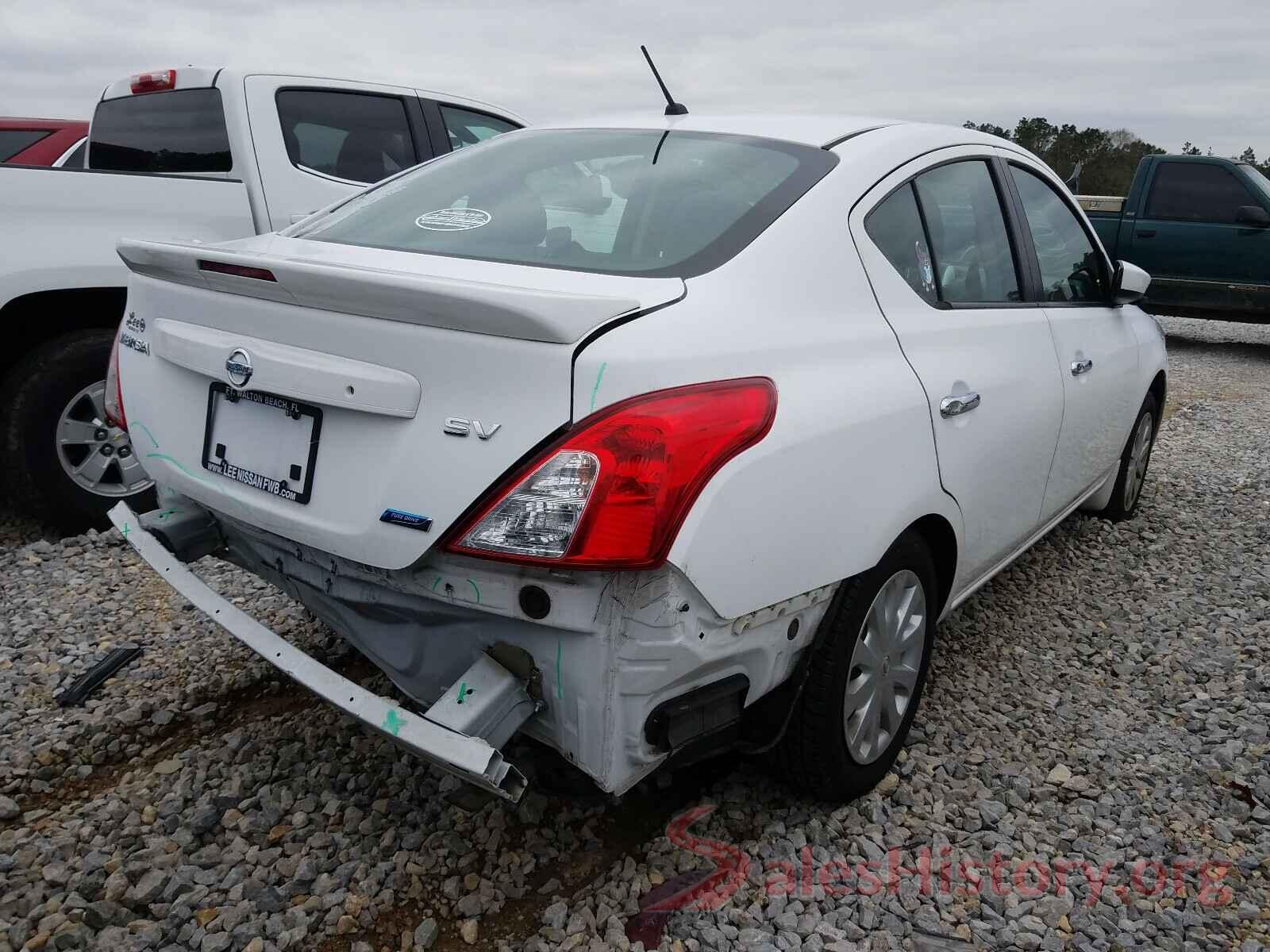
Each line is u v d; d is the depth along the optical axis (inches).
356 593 79.3
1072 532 185.5
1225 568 171.0
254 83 191.9
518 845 93.8
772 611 79.6
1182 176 413.7
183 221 174.4
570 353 67.6
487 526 68.0
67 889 86.0
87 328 163.8
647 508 67.1
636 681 71.7
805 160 98.7
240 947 80.7
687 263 84.7
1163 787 107.3
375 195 113.1
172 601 142.8
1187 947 85.0
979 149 124.3
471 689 72.0
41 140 282.5
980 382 106.7
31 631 132.1
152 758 106.7
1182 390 347.3
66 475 162.6
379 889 87.5
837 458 82.6
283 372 77.4
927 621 104.2
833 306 90.3
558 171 103.9
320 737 110.0
